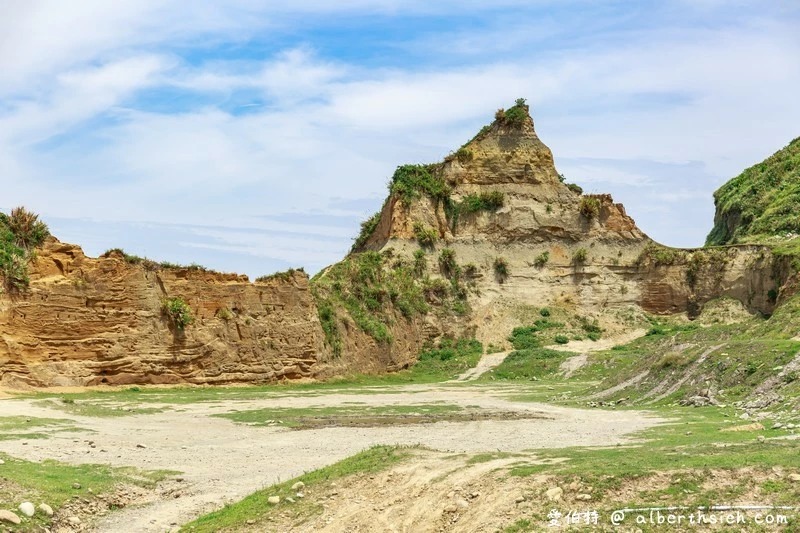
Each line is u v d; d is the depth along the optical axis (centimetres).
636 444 3378
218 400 6069
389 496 2600
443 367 10138
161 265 7056
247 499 2775
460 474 2697
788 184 13738
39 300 6056
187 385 6919
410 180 12119
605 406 5591
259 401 6109
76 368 6191
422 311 10838
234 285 7594
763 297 10756
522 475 2581
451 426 4619
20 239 6200
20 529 2409
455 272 11519
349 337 9044
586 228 12200
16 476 2839
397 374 9556
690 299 11506
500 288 11619
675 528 2223
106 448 3688
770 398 4503
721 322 10881
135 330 6625
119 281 6588
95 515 2709
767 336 6012
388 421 4928
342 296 9669
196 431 4419
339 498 2641
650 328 11262
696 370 5444
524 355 10094
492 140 12688
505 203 12200
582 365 9244
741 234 13362
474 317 11150
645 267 11894
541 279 11800
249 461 3538
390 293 10306
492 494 2489
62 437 3869
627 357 9162
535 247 12038
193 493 2992
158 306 6862
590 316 11525
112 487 2956
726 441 3164
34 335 5997
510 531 2273
